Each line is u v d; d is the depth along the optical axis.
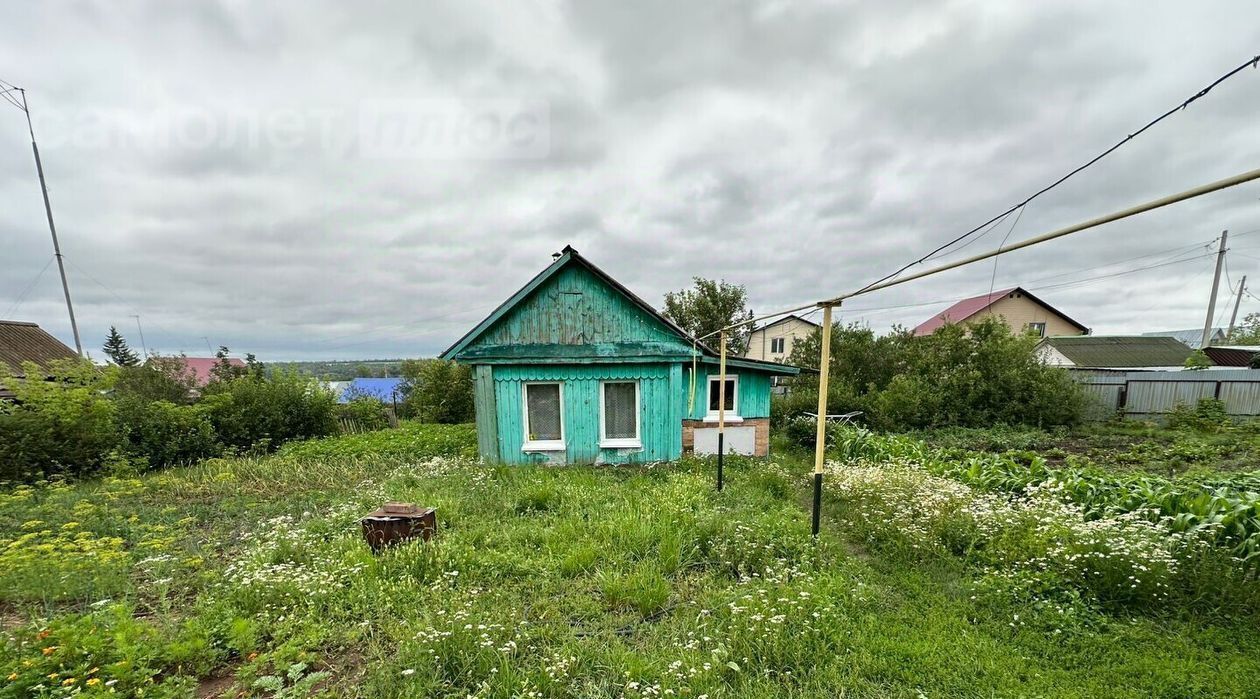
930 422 14.86
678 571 4.57
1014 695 2.97
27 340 18.69
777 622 3.46
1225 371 16.33
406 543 5.04
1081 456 10.71
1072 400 14.23
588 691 3.00
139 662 2.99
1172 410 14.68
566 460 9.81
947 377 15.15
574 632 3.60
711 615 3.83
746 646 3.30
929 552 4.95
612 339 9.84
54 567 4.32
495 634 3.43
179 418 10.97
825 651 3.32
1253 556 4.13
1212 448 10.69
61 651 2.92
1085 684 3.07
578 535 5.36
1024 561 4.46
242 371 18.81
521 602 4.07
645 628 3.73
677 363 9.83
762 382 10.48
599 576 4.37
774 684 3.04
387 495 7.04
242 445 12.55
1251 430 12.19
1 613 3.87
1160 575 3.93
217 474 9.16
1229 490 5.81
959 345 15.41
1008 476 7.24
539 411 9.90
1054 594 4.05
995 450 11.98
